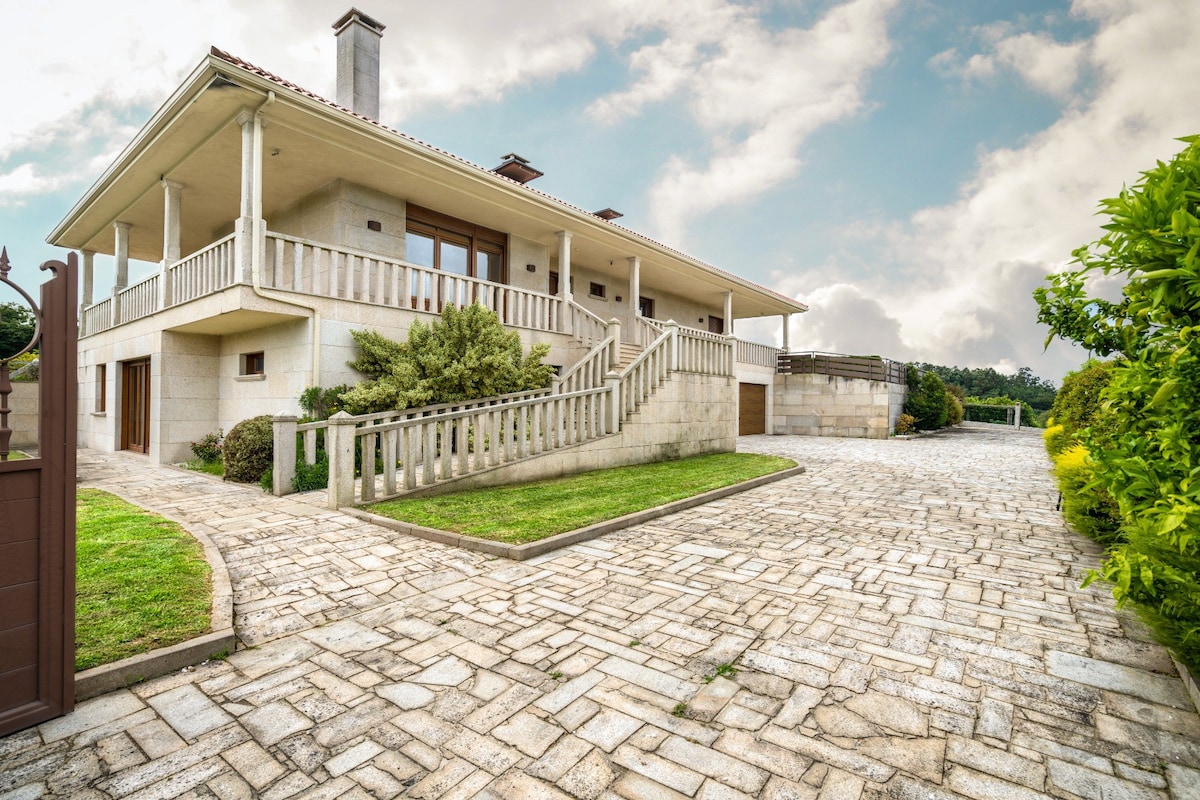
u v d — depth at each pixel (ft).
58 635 8.15
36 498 7.97
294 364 31.83
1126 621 11.87
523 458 27.43
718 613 12.26
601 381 34.09
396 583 14.08
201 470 32.96
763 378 72.84
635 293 53.78
